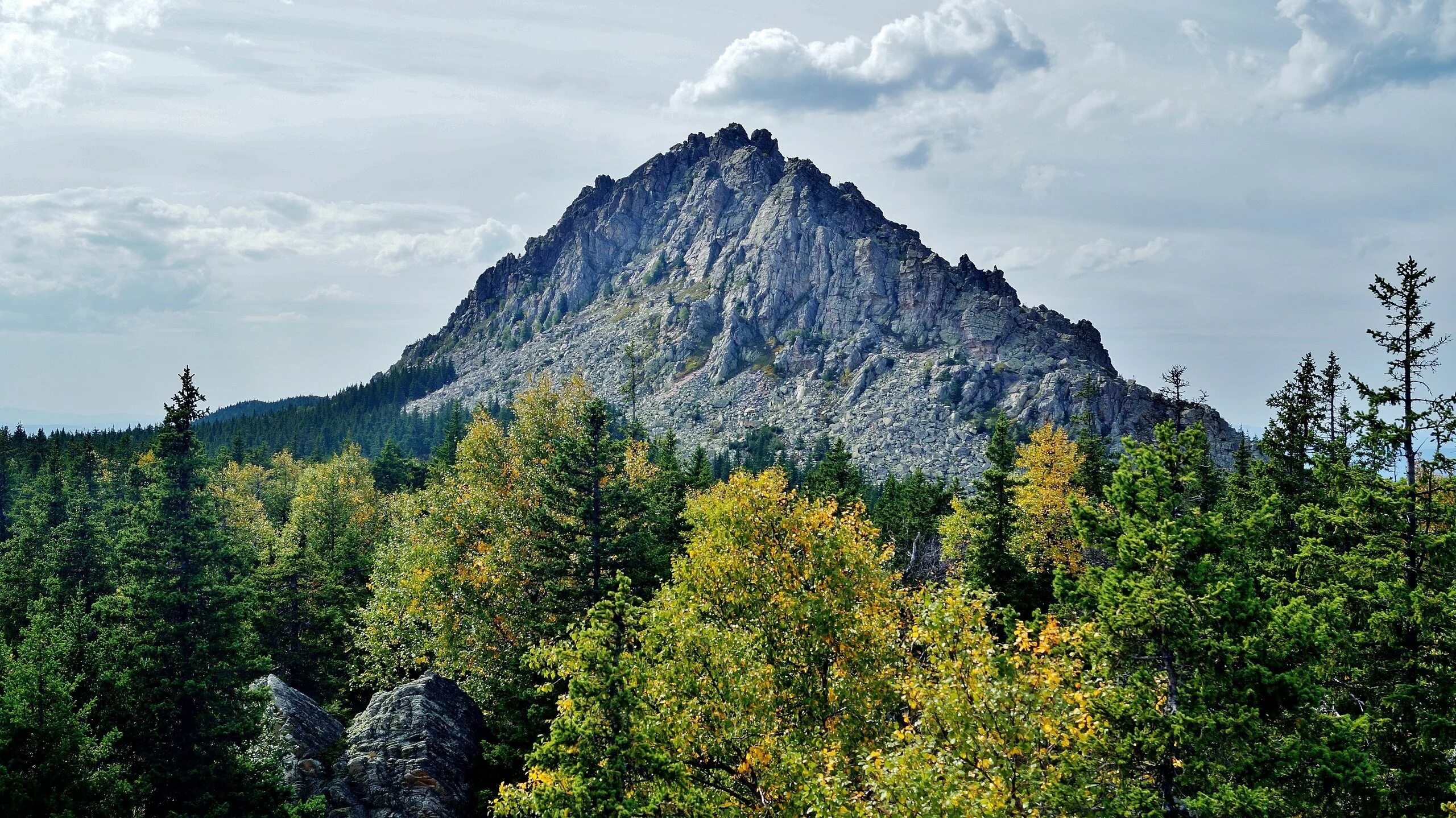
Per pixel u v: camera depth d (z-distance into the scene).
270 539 71.69
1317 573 25.41
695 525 45.25
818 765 19.22
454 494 47.19
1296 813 16.70
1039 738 16.02
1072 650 18.88
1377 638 22.62
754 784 21.17
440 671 41.44
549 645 24.91
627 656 20.61
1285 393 40.19
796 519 26.70
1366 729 18.64
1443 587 22.34
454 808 29.88
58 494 64.69
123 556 29.50
